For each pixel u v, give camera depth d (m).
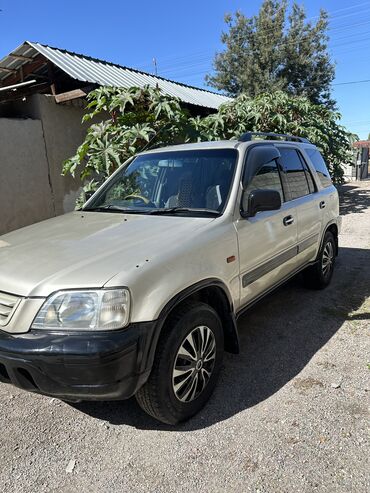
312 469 2.26
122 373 2.22
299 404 2.83
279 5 27.08
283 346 3.70
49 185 8.24
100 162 6.42
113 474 2.30
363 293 4.91
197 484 2.21
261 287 3.55
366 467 2.25
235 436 2.55
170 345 2.48
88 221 3.31
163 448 2.49
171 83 12.67
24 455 2.47
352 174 20.91
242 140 3.80
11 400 3.06
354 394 2.92
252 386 3.09
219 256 2.89
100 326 2.22
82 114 8.71
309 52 27.14
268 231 3.53
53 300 2.27
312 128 9.90
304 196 4.46
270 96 9.16
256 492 2.13
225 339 3.17
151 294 2.35
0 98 9.05
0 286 2.43
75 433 2.67
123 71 10.95
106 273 2.33
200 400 2.79
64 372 2.17
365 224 9.11
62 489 2.22
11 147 7.57
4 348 2.25
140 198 3.68
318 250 4.78
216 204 3.22
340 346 3.64
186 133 6.96
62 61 8.84
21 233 3.26
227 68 28.86
